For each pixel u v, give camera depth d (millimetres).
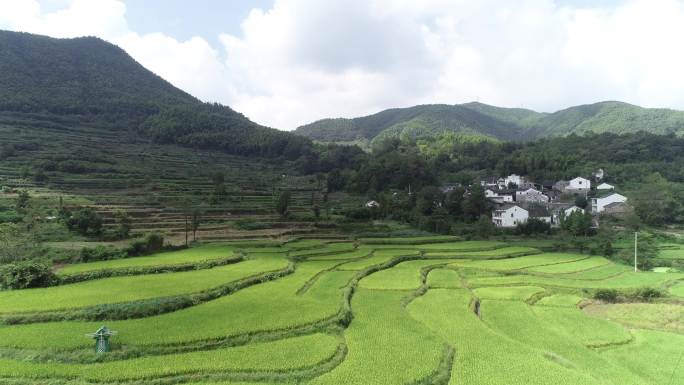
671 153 168000
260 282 49156
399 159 179500
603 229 102812
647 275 61344
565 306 46594
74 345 28297
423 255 72438
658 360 32844
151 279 46781
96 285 43938
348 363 27844
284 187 154750
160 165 149875
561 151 196750
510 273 61750
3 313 34156
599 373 29000
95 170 126875
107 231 77000
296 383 25188
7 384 23781
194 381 24969
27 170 112375
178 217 95500
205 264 54625
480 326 37062
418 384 25375
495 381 26078
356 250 74688
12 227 62375
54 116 177125
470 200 127250
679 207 108312
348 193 167750
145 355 28156
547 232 106625
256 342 30969
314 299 41750
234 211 107375
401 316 38719
